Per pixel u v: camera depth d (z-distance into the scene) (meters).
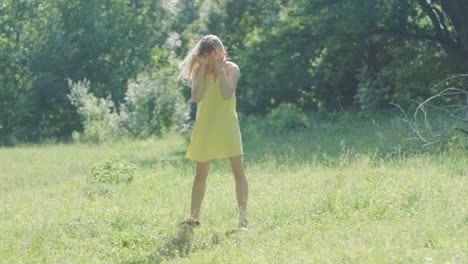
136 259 7.70
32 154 25.16
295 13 31.39
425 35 27.95
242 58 32.25
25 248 8.25
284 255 6.74
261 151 19.91
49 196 13.01
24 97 40.19
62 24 41.41
